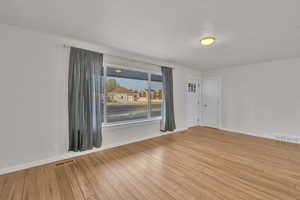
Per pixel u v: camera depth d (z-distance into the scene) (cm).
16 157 200
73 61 238
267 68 369
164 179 182
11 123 197
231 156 253
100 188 164
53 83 228
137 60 329
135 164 223
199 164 223
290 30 203
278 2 144
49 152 226
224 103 456
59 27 203
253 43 253
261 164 222
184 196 151
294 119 329
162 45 268
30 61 209
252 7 153
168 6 153
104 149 284
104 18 179
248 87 403
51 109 227
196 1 144
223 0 142
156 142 332
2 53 191
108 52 285
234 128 432
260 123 381
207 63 402
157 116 389
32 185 169
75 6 155
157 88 388
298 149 286
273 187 165
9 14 171
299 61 323
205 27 199
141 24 193
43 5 154
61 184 171
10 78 196
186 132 424
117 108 308
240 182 175
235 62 387
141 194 154
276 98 355
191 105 488
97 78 262
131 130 327
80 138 242
